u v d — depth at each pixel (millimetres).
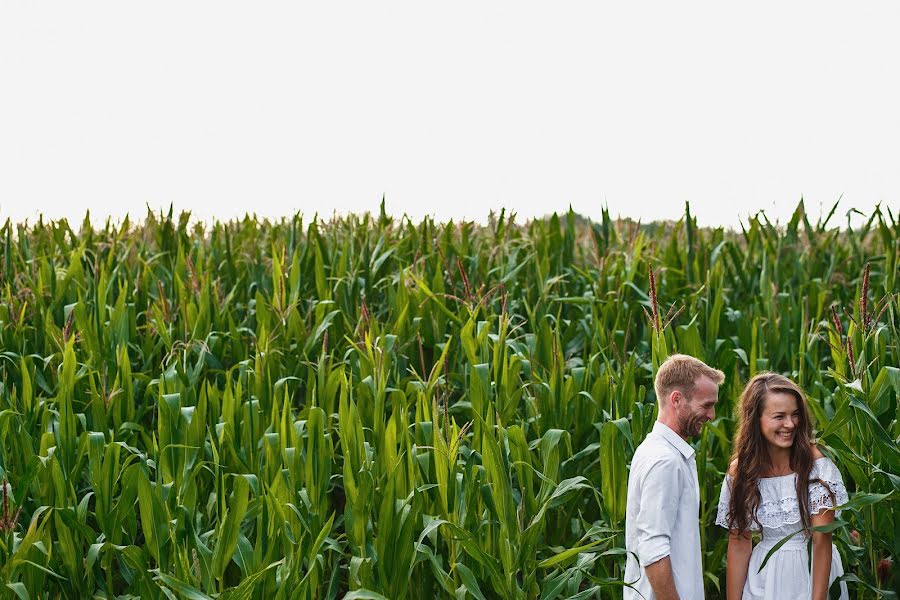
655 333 5195
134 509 4691
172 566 4371
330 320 7277
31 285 7742
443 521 4199
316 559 4359
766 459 3965
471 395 5344
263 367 5957
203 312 7156
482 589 4746
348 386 5426
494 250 8742
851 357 4773
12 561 4145
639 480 3623
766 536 3955
